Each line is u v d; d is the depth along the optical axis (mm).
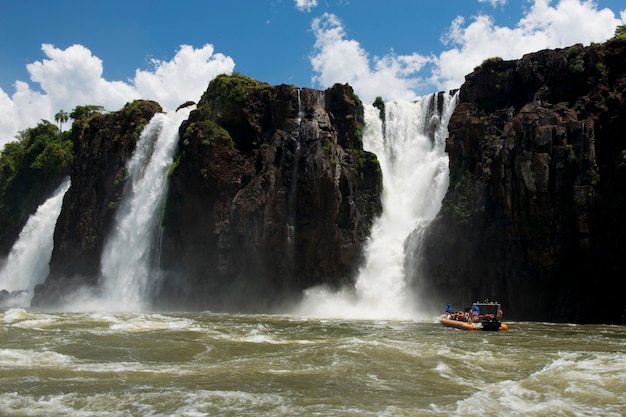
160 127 78438
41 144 115312
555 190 54781
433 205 66938
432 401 17969
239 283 65438
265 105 72688
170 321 41781
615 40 58844
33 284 93875
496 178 57750
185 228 67688
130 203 76062
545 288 55281
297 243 64688
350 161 68125
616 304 52188
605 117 55750
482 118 63625
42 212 98562
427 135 72500
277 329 38938
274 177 66438
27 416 16078
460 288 59375
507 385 20391
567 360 25500
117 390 18953
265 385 19969
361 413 16438
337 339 32750
